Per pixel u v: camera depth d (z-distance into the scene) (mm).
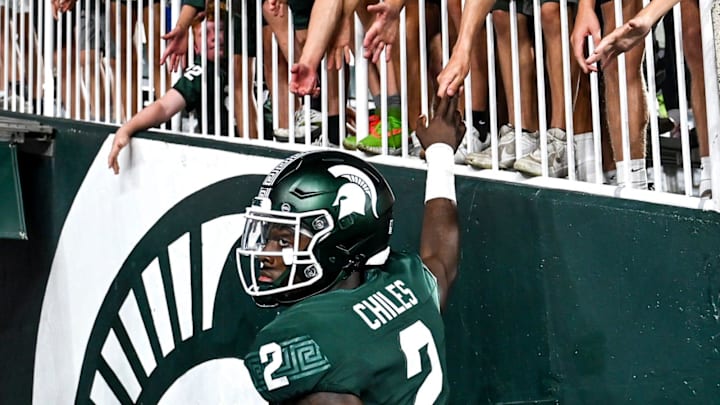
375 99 6844
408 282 3881
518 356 5500
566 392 5266
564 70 5477
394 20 5504
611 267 5113
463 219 5828
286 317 3578
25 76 11328
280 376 3461
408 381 3602
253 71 7984
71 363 9250
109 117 9156
